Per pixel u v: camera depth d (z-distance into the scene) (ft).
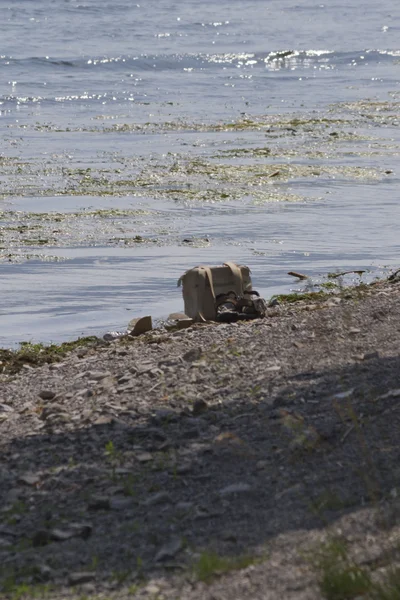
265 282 180.24
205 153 337.31
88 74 588.91
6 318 159.02
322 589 50.37
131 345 130.00
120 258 199.11
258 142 363.15
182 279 144.36
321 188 277.23
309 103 488.44
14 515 68.13
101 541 62.49
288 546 57.26
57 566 59.52
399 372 91.20
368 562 53.01
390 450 70.90
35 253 201.77
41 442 83.71
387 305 130.62
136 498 68.74
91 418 88.17
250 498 66.44
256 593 51.57
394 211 247.29
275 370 98.02
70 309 165.07
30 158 322.96
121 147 350.23
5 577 58.18
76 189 271.69
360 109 462.19
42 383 110.73
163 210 246.68
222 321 140.87
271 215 241.55
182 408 88.33
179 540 60.64
